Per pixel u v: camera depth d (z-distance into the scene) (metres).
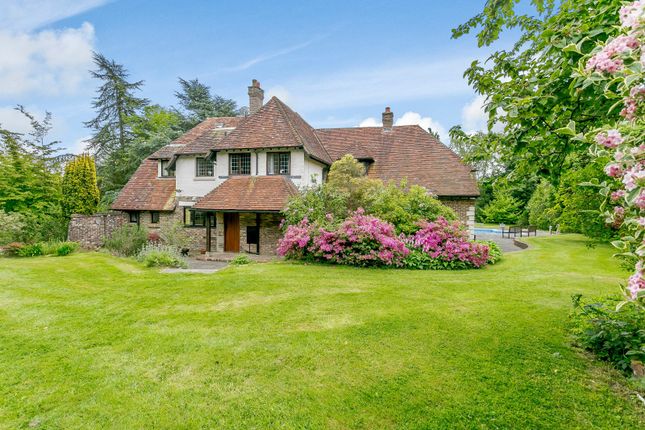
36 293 8.07
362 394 3.68
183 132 34.06
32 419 3.42
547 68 3.92
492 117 4.27
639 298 2.54
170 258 12.59
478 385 3.73
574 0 3.68
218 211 16.84
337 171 15.97
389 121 22.44
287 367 4.29
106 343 5.15
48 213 18.33
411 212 13.70
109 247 16.45
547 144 4.30
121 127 35.22
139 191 21.36
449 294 7.48
